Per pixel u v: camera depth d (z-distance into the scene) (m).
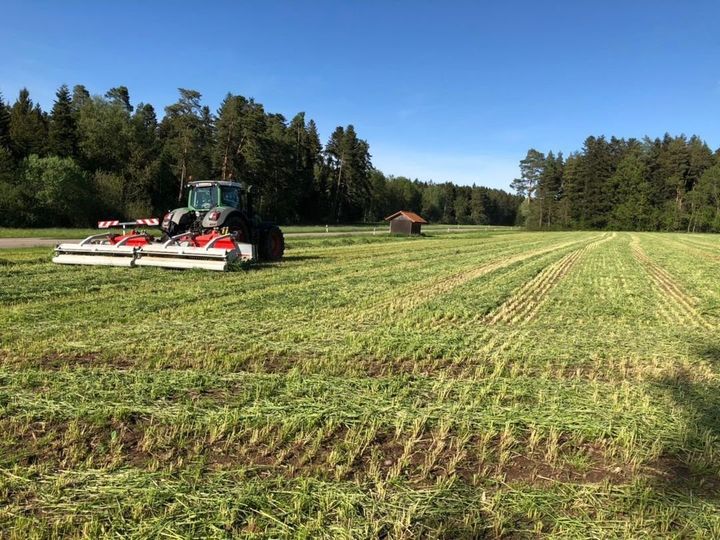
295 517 2.85
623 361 6.28
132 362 5.57
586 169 90.19
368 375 5.47
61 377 4.94
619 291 12.77
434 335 7.23
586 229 88.56
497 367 5.72
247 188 15.66
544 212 96.25
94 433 3.86
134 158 49.50
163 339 6.48
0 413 4.11
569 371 5.96
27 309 7.95
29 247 19.59
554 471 3.56
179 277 11.71
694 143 95.56
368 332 7.27
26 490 3.07
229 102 60.34
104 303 8.59
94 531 2.68
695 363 6.41
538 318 9.15
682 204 83.12
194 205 15.24
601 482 3.41
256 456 3.58
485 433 4.05
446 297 10.73
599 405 4.72
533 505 3.07
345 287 11.52
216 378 5.07
